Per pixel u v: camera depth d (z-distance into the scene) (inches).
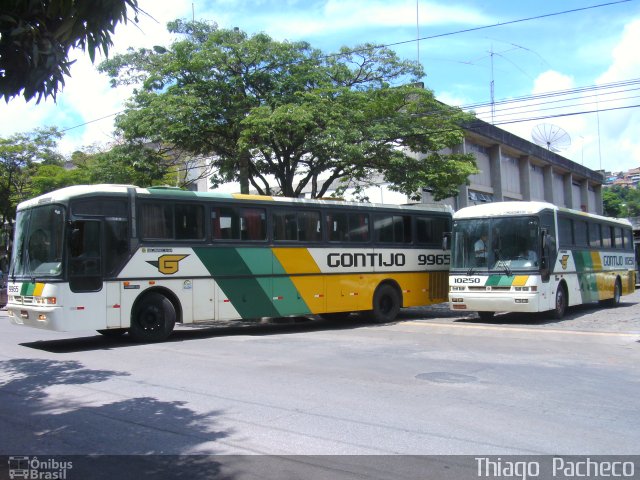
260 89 695.1
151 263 500.1
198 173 1229.7
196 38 712.4
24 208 502.3
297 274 596.4
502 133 1366.9
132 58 714.2
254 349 456.1
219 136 733.3
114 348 466.9
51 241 465.7
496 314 748.6
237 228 557.9
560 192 1812.3
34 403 284.0
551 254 641.6
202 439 225.1
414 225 719.7
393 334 560.1
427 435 226.8
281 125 629.3
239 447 215.2
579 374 347.6
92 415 260.8
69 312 454.3
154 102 650.2
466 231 652.7
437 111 753.6
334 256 629.6
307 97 658.8
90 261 467.5
